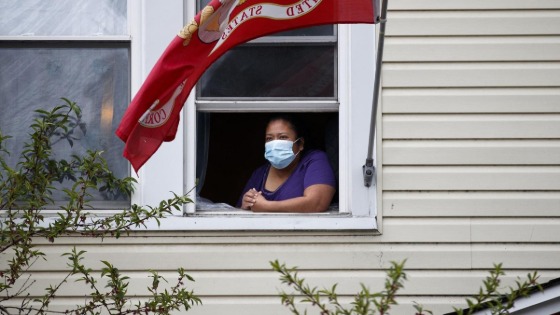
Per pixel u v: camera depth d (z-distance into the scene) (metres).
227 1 30.67
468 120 34.34
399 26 34.53
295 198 34.34
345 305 33.88
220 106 34.81
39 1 35.09
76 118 34.78
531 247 34.12
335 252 34.06
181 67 30.70
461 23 34.56
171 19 34.75
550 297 33.69
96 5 35.03
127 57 34.94
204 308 33.94
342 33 34.72
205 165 35.25
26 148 34.62
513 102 34.41
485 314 33.44
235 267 34.06
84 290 34.06
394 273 26.38
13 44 34.97
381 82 34.38
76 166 34.47
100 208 34.41
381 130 34.31
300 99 34.84
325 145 35.22
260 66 35.00
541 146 34.34
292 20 31.00
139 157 31.09
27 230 33.09
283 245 34.12
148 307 31.44
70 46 35.00
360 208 34.12
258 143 35.59
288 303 27.72
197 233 34.19
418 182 34.22
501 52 34.50
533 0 34.66
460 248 34.09
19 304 33.88
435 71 34.44
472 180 34.28
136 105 30.80
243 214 34.31
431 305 33.91
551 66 34.50
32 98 34.88
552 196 34.25
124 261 34.12
